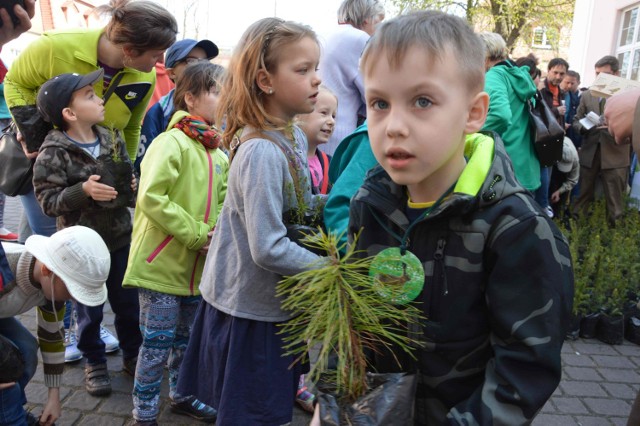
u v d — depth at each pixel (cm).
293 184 168
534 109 364
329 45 312
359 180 160
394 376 102
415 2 1354
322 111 247
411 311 105
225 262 172
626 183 605
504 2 1397
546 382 93
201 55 333
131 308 269
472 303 101
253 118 165
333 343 99
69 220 247
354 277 99
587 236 477
